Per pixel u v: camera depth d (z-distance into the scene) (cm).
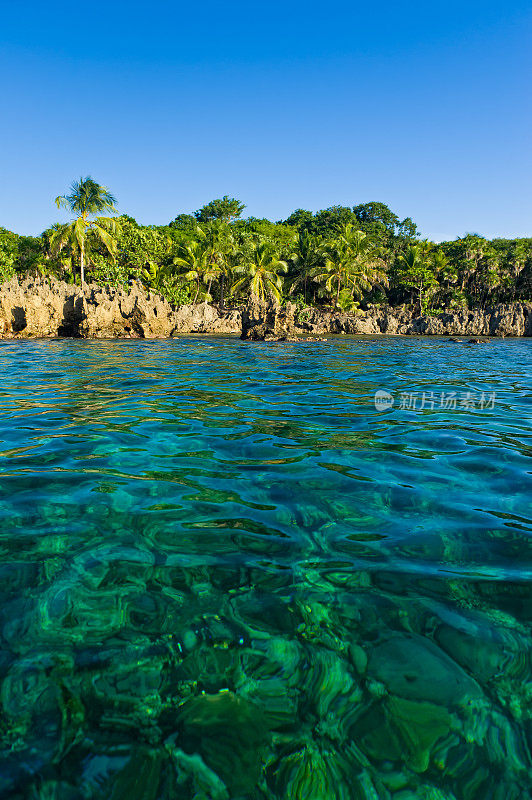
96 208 3662
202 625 253
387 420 749
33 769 177
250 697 210
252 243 5016
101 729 194
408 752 186
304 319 4578
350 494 431
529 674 223
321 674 222
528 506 407
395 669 226
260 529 360
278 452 562
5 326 2769
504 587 288
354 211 8181
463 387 1152
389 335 4250
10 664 224
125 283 3997
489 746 188
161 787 171
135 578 294
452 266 6059
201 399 920
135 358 1752
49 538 342
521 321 4438
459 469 504
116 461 520
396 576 299
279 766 179
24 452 548
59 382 1106
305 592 282
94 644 238
